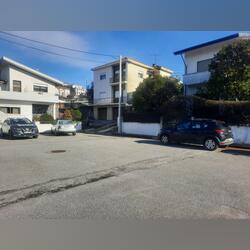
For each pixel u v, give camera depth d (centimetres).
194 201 475
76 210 430
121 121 2245
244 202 472
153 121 1989
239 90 1548
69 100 3544
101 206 448
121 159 912
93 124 2908
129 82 3164
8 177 652
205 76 2088
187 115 1731
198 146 1311
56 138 1750
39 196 502
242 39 1650
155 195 509
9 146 1278
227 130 1209
